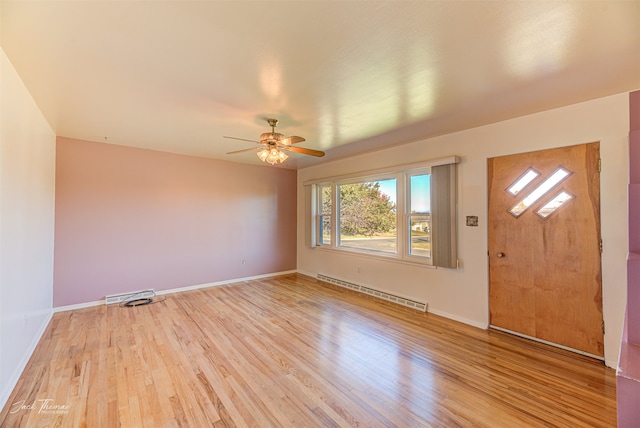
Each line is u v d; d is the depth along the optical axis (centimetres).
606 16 144
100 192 409
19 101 215
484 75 208
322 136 367
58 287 377
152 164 454
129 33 161
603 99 247
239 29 157
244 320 350
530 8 140
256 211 577
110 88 230
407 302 400
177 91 235
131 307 397
